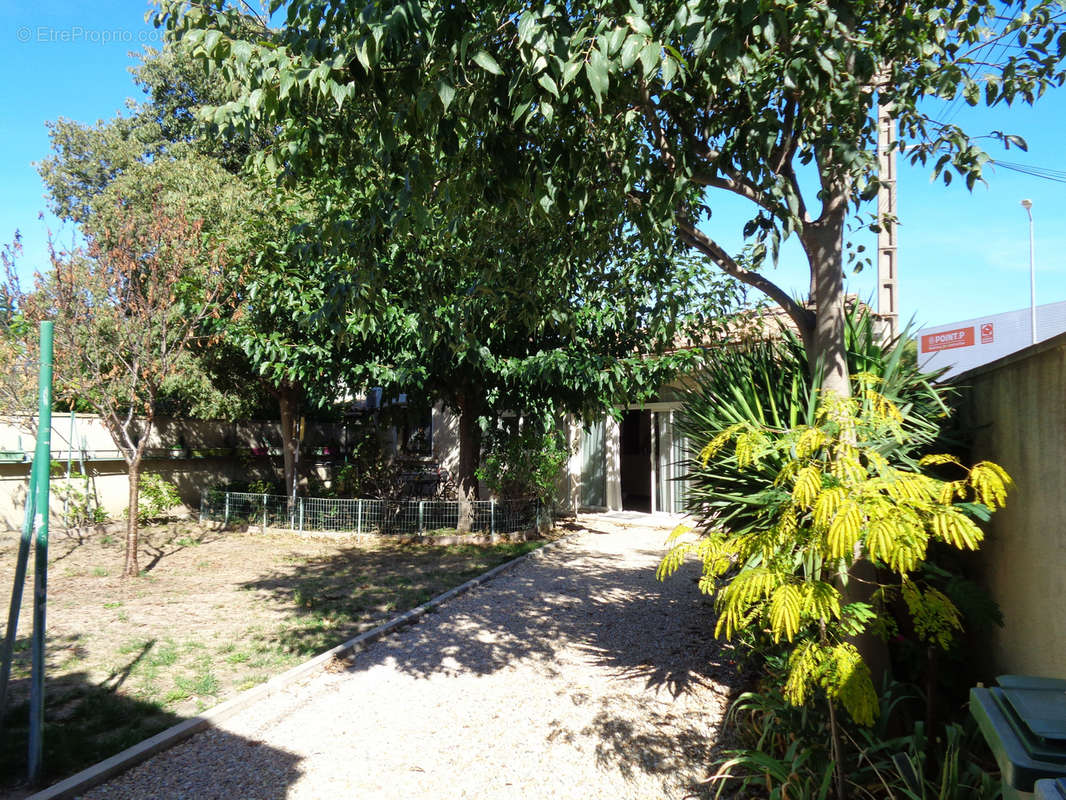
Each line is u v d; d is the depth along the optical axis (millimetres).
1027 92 4234
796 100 4145
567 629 6473
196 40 3295
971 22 4383
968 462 4008
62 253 8234
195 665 5336
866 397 3264
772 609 2572
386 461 13281
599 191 4500
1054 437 2984
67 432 11766
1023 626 3266
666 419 13914
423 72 3344
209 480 14906
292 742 4125
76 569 8922
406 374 9695
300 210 8570
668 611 7055
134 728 4191
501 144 3477
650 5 3750
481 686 5047
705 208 5230
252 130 3717
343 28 3422
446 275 5570
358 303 4492
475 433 12344
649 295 6582
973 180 4023
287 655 5605
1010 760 1907
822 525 2492
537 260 5332
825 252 3885
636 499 16094
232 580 8430
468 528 11570
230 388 13094
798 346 4645
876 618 3014
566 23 2896
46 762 3723
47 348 3939
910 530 2408
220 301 9789
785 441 3070
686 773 3736
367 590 7891
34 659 3639
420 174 3506
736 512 4008
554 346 10602
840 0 3367
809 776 3291
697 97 4488
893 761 3131
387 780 3670
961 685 3914
